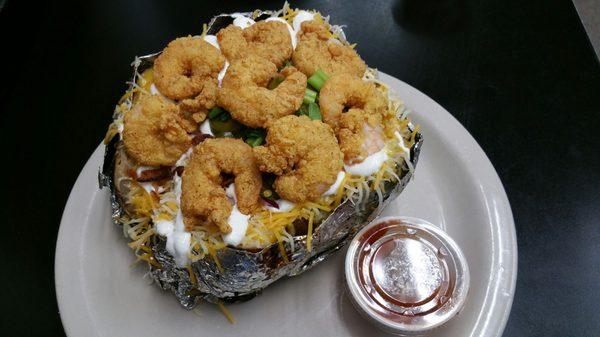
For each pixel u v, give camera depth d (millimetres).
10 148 303
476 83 322
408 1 361
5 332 251
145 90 241
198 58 236
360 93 225
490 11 354
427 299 215
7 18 341
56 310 255
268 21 252
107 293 238
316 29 256
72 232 250
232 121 225
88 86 325
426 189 274
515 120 306
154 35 346
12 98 323
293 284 245
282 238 202
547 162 290
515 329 241
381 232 236
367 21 352
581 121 304
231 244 200
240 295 229
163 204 214
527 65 328
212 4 362
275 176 213
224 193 202
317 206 208
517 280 253
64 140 304
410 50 337
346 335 232
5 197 287
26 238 276
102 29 351
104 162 232
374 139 219
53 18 357
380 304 217
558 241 265
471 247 250
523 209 275
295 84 222
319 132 204
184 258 205
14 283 264
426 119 285
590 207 275
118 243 250
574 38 339
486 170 267
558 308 246
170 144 217
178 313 236
